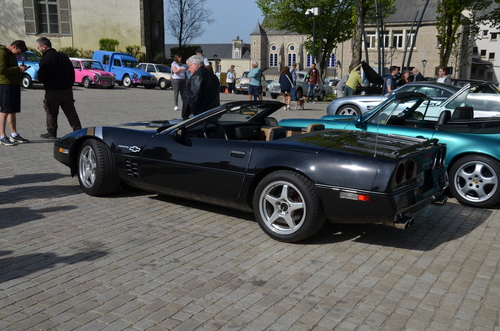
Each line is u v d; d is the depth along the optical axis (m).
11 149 8.77
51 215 5.19
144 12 35.84
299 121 6.88
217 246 4.42
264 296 3.46
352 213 4.18
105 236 4.61
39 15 34.53
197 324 3.05
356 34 27.64
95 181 5.71
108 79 26.47
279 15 45.50
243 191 4.68
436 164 4.91
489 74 77.94
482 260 4.23
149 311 3.21
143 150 5.36
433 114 6.84
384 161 4.10
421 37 64.56
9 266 3.87
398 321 3.14
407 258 4.24
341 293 3.53
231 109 5.04
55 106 9.60
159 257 4.13
